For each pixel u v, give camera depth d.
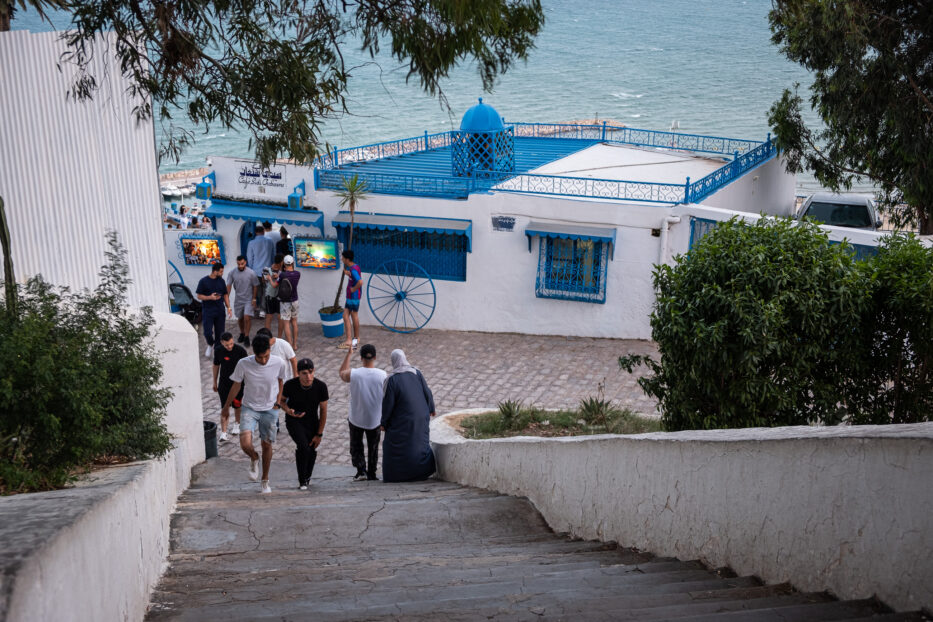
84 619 3.30
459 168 17.97
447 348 17.42
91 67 9.57
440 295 18.44
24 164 9.12
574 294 17.47
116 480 5.30
